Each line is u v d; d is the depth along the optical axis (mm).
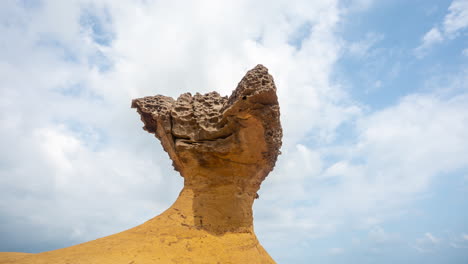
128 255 11711
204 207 15328
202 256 12891
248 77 13992
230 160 15969
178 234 13875
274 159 17125
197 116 16531
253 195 17312
